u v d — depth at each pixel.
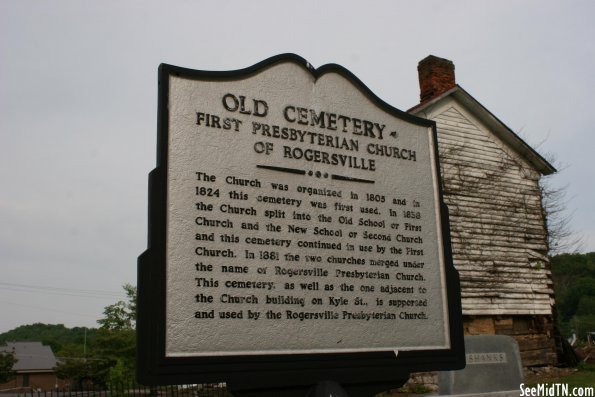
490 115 17.58
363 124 5.97
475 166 17.33
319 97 5.77
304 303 5.12
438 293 5.94
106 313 39.06
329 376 5.08
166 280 4.57
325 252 5.37
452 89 17.02
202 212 4.87
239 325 4.77
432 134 6.41
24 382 59.06
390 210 5.88
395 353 5.48
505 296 16.70
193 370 4.50
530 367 16.66
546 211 18.86
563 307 63.06
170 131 4.91
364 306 5.45
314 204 5.44
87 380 43.38
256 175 5.21
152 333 4.42
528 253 17.61
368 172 5.86
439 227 6.15
